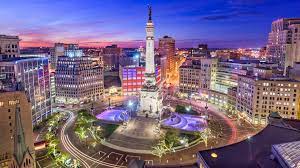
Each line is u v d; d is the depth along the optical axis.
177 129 159.25
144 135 150.88
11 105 106.06
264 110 175.50
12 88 114.00
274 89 172.38
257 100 175.75
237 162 79.62
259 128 168.88
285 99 171.62
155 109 188.12
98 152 130.12
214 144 140.38
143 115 187.25
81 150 132.62
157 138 146.38
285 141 94.62
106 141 144.00
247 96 185.88
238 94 199.88
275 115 132.50
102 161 120.62
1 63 140.25
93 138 148.38
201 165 84.31
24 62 151.00
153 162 119.06
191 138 147.38
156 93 187.50
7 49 174.88
